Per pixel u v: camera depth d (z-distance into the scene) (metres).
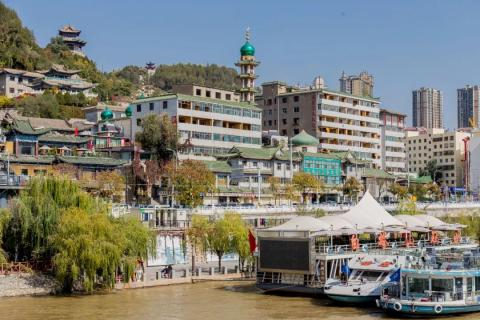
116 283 97.62
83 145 176.38
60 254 91.19
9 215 96.38
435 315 78.19
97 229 93.19
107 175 143.75
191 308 83.19
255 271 105.31
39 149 163.38
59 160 149.00
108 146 187.50
